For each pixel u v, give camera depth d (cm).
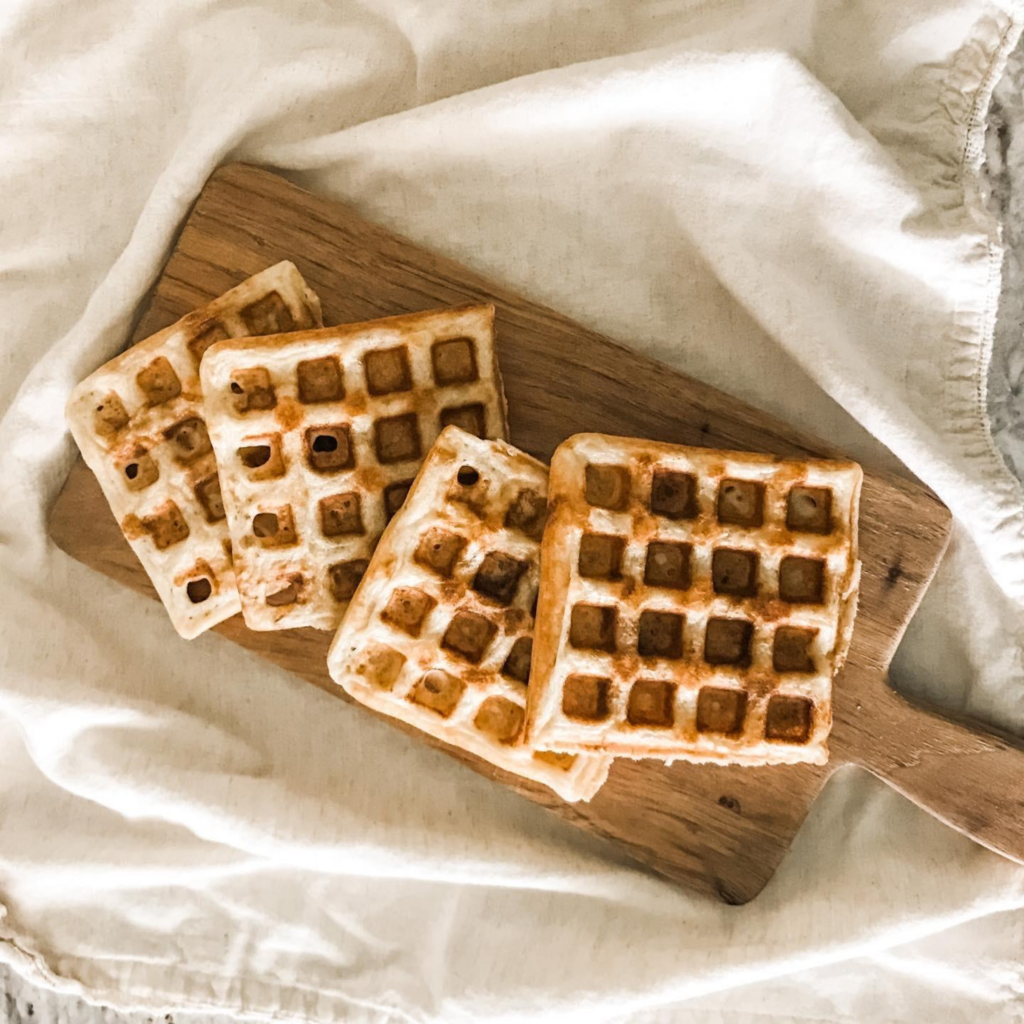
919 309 82
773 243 82
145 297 83
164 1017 87
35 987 87
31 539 83
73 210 84
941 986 84
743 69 79
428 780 84
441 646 77
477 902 84
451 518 76
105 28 82
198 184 82
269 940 85
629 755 76
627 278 82
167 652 84
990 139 83
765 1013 85
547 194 82
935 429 82
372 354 79
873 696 81
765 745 76
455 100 81
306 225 82
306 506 78
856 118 82
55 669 83
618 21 82
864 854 83
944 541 81
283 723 84
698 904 82
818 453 80
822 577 77
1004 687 82
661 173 82
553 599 75
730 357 82
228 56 82
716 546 76
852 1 81
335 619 79
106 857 84
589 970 83
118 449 80
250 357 78
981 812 81
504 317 81
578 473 76
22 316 84
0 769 85
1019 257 83
